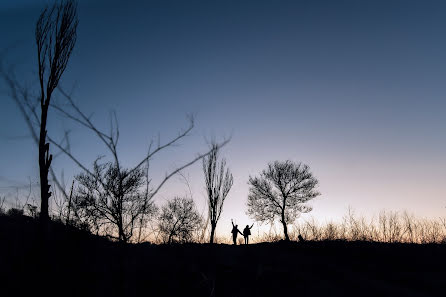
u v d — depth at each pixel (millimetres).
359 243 17484
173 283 6973
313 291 10250
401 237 18578
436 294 9773
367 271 12562
